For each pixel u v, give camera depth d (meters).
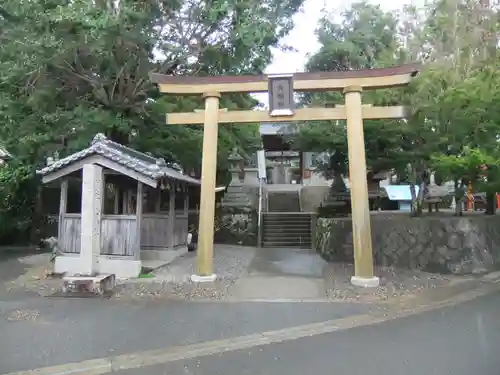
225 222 17.88
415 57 11.89
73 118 12.50
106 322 6.61
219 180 19.17
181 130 14.38
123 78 13.04
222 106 13.72
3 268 11.69
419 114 10.59
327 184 24.95
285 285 9.13
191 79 9.98
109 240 10.56
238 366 4.88
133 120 13.50
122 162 10.16
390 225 11.77
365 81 9.48
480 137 10.62
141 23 11.22
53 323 6.55
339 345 5.56
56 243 12.19
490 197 13.22
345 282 9.35
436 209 15.55
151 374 4.69
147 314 7.06
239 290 8.73
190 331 6.18
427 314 7.03
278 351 5.36
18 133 13.20
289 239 16.97
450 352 5.20
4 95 12.40
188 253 13.70
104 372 4.76
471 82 9.81
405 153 11.58
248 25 11.36
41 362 5.03
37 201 17.67
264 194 22.09
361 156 9.34
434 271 10.67
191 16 12.26
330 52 15.20
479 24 11.27
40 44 10.37
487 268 10.62
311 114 9.73
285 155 30.92
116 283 9.42
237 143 17.61
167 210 14.59
